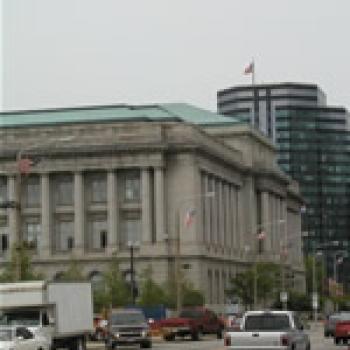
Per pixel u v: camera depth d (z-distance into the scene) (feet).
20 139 476.95
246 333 126.31
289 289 545.85
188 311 275.39
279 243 619.26
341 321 226.58
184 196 473.67
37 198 482.69
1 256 467.11
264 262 511.40
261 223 590.14
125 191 477.77
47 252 472.85
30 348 148.05
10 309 179.11
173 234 472.44
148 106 527.40
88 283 196.54
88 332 195.21
